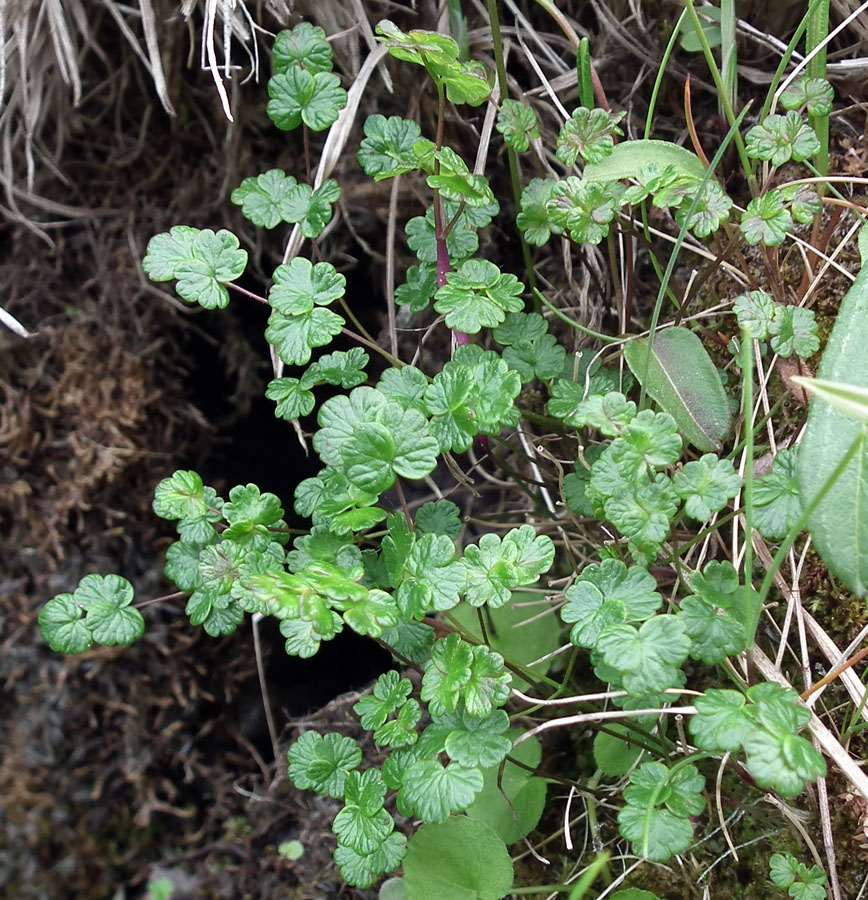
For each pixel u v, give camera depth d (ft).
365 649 0.91
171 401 0.91
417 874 0.60
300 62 0.63
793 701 0.52
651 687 0.51
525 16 0.80
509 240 0.84
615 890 0.66
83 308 0.89
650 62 0.77
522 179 0.83
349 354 0.64
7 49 0.81
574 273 0.81
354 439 0.55
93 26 0.84
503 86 0.69
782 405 0.68
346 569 0.58
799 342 0.59
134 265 0.89
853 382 0.57
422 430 0.56
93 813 0.84
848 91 0.73
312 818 0.80
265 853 0.83
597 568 0.57
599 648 0.52
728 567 0.57
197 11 0.82
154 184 0.90
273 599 0.50
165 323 0.90
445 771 0.53
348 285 0.91
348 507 0.58
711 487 0.55
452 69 0.60
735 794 0.65
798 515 0.56
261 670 0.80
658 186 0.61
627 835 0.52
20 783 0.83
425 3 0.79
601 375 0.69
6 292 0.88
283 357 0.60
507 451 0.82
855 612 0.64
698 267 0.75
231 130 0.86
